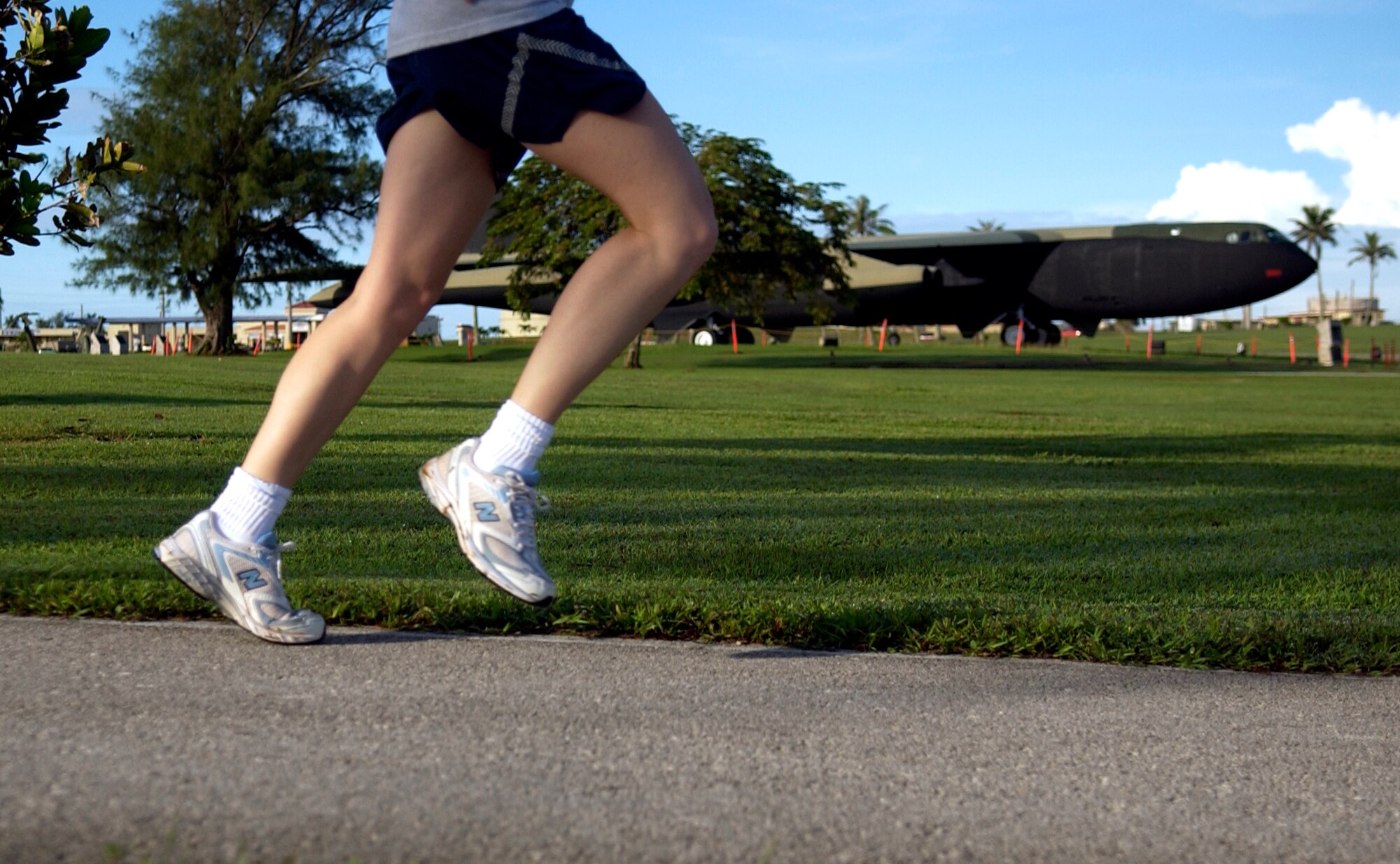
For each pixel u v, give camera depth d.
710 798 1.43
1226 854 1.36
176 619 2.30
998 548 4.36
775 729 1.73
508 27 1.74
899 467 7.52
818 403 16.16
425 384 16.47
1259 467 8.34
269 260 41.69
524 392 1.95
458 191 1.93
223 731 1.58
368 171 39.81
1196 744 1.77
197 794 1.35
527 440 1.96
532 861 1.21
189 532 2.03
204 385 12.91
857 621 2.43
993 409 16.08
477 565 1.96
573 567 3.61
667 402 14.82
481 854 1.22
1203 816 1.48
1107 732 1.82
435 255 1.95
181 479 5.36
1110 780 1.59
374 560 3.58
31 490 4.85
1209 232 41.84
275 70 40.06
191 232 38.66
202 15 39.22
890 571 3.76
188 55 39.06
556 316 1.94
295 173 39.41
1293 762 1.71
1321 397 22.44
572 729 1.67
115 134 38.59
